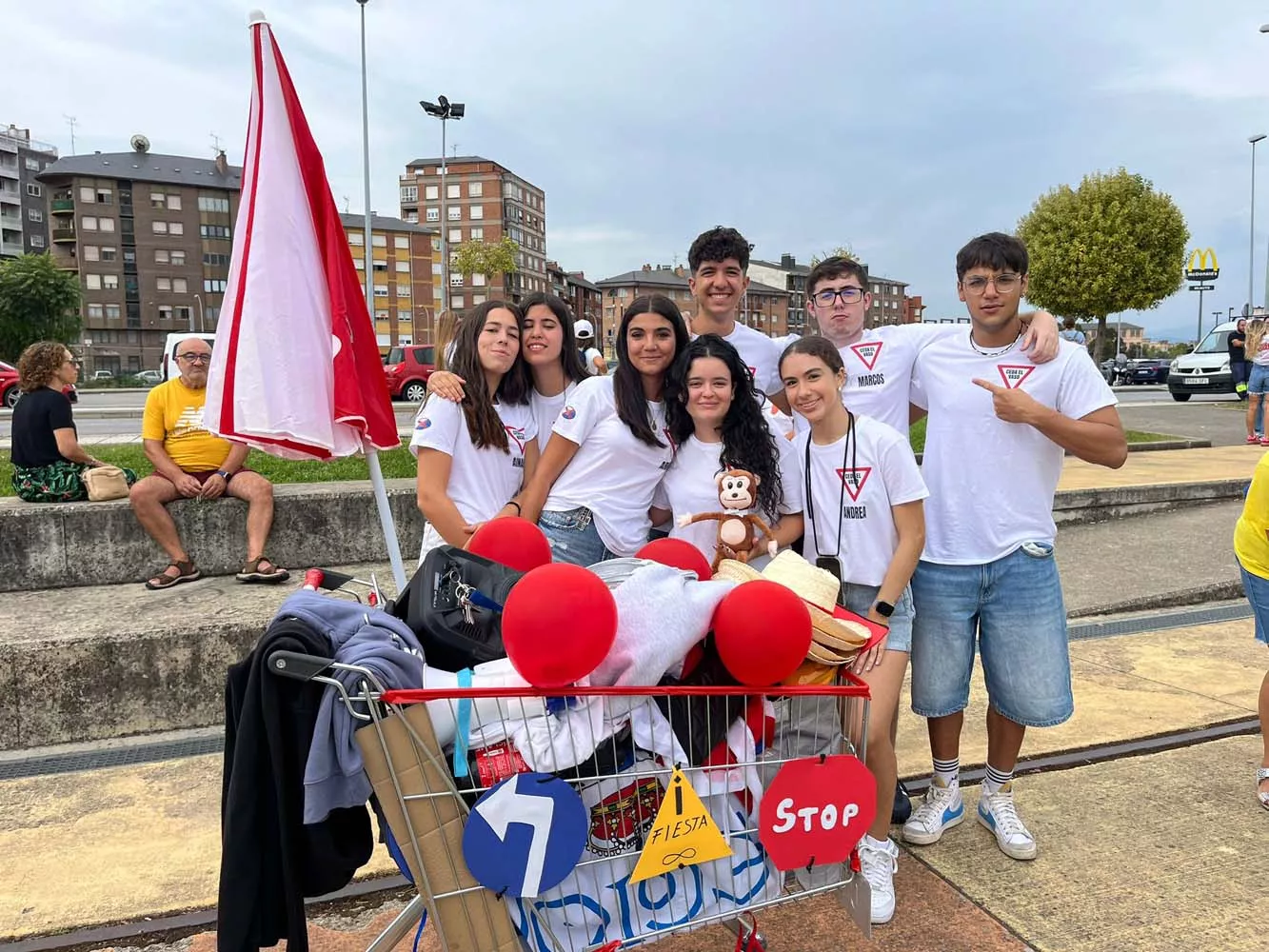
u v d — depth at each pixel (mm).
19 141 98250
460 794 1729
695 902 1964
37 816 3299
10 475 7109
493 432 3205
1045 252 30781
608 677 1831
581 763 1832
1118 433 2816
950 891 2818
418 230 86250
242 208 2791
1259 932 2594
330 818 1811
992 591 2961
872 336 3279
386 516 3070
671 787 1845
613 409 3053
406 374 22688
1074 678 4641
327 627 1819
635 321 2930
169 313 79875
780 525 2951
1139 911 2701
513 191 103250
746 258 3463
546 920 1823
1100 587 6113
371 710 1657
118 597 4879
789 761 1971
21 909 2711
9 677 3967
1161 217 29484
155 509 5145
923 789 3555
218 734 4164
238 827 1718
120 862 2977
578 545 3051
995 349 2969
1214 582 6211
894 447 2725
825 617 2154
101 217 76375
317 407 2842
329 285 2867
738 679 1916
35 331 49219
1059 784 3525
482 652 1985
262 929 1761
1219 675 4695
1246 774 3605
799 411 2820
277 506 5551
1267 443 12430
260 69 2764
